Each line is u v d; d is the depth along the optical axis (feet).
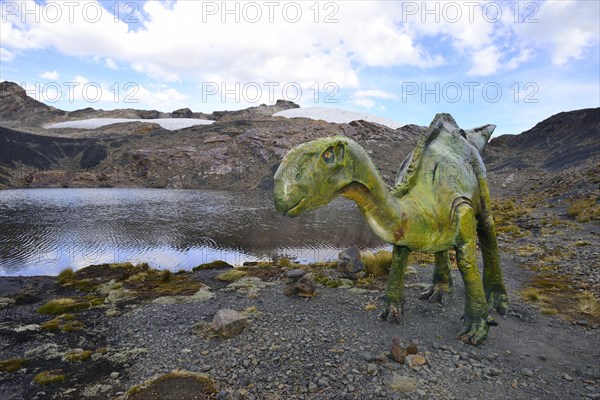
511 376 17.13
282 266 42.83
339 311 26.00
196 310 27.66
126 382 18.10
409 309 25.71
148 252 67.72
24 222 101.35
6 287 37.14
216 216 114.11
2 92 484.33
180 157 253.24
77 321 25.99
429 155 20.48
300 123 313.53
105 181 235.40
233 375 18.02
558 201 83.92
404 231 17.56
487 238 23.91
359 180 15.44
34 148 265.34
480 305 20.25
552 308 25.39
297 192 13.97
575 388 16.16
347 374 17.61
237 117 460.96
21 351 21.83
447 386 16.37
